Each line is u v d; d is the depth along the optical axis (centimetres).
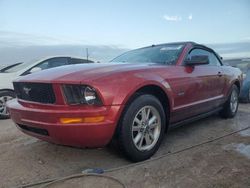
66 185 284
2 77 647
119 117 310
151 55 453
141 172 310
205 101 456
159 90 365
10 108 347
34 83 323
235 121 552
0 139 455
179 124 417
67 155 369
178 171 310
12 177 308
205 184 278
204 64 436
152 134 358
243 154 358
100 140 306
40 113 306
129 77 326
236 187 271
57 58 735
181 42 468
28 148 400
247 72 809
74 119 295
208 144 401
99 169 316
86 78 306
